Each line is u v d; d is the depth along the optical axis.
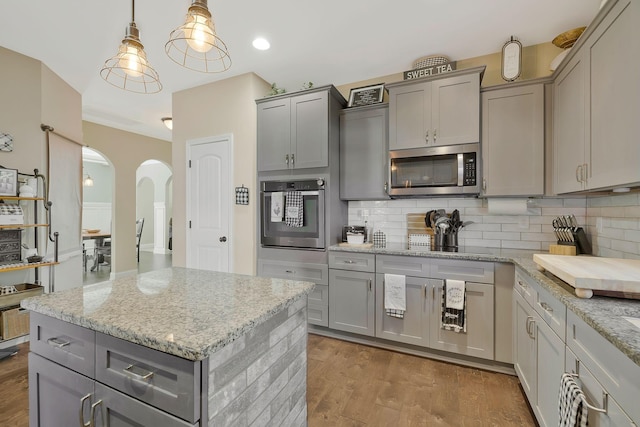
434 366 2.27
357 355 2.44
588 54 1.66
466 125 2.38
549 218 2.49
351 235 2.82
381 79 3.19
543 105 2.24
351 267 2.62
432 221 2.76
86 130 4.64
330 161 2.76
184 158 3.51
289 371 1.19
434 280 2.31
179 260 3.54
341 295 2.66
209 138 3.33
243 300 1.12
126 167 5.17
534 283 1.61
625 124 1.31
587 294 1.15
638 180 1.22
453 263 2.25
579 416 0.97
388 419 1.70
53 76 3.10
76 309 1.01
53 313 1.01
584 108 1.71
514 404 1.82
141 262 6.61
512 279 2.09
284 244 2.89
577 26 2.29
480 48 2.62
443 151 2.45
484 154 2.40
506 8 2.11
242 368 0.92
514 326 2.00
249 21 2.28
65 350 1.00
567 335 1.18
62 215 3.24
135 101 3.89
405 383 2.05
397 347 2.50
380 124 2.78
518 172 2.31
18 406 1.79
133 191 5.29
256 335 0.99
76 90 3.51
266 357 1.04
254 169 3.12
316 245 2.76
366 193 2.84
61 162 3.21
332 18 2.25
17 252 2.67
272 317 1.08
